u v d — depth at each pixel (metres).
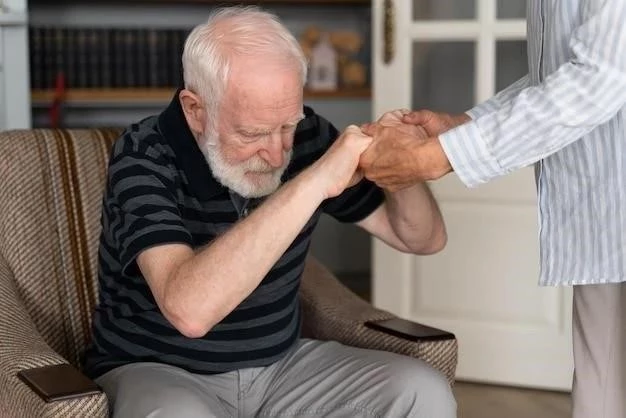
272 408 2.06
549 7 1.89
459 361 3.78
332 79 4.85
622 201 1.88
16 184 2.33
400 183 1.89
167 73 4.56
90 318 2.37
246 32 1.85
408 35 3.73
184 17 4.95
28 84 3.87
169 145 1.98
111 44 4.48
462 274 3.74
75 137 2.45
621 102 1.74
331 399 2.01
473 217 3.70
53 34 4.40
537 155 1.80
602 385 2.19
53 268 2.34
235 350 2.05
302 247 2.09
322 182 1.79
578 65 1.75
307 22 5.12
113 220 1.94
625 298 2.13
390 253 3.82
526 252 3.65
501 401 3.55
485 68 3.67
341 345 2.15
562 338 3.64
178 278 1.75
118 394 1.86
